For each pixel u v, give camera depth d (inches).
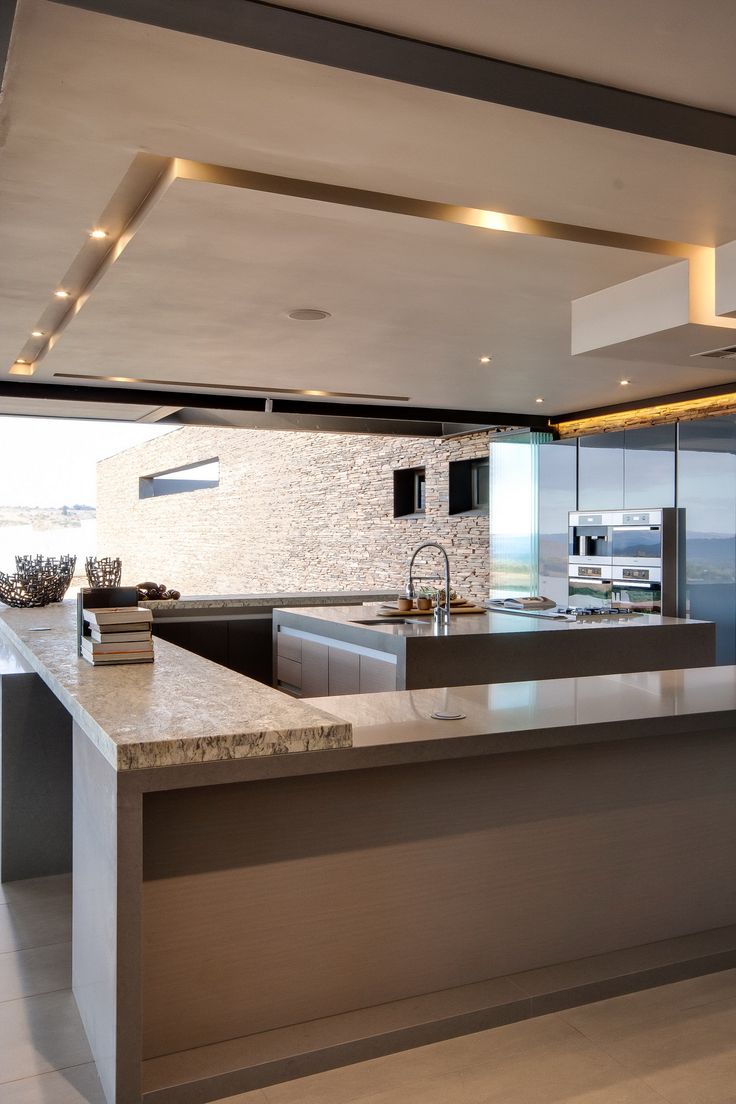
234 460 615.5
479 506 396.2
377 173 114.0
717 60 86.9
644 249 142.3
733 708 106.8
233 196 117.3
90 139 103.6
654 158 109.0
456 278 157.5
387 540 445.4
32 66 86.7
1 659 165.5
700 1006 98.6
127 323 186.4
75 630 156.7
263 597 258.2
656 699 112.7
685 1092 82.5
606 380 262.2
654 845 109.7
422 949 96.0
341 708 105.0
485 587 376.5
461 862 97.9
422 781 95.7
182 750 77.9
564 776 103.6
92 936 90.1
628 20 80.0
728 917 115.1
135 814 76.5
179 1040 85.1
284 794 89.1
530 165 111.2
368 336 200.5
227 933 87.0
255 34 77.0
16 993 103.6
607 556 306.5
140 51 84.3
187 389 271.3
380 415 312.2
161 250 140.4
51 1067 87.4
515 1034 92.6
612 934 107.0
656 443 289.3
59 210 125.7
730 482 263.6
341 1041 86.7
